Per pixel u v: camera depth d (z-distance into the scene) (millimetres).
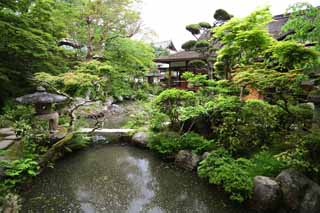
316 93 4715
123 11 11672
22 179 3990
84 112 9359
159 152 5953
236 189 3662
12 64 7953
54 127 5773
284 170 3764
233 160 4453
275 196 3391
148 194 4160
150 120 7348
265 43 4957
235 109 5508
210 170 4277
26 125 5090
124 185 4477
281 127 5039
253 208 3535
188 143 5637
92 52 11820
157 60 13875
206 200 3924
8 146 5008
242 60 5828
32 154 4652
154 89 16594
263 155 4488
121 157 5973
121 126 8891
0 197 2998
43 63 8180
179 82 13945
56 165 5262
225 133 5250
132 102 15562
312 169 3684
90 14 11078
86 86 6922
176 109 6348
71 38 11664
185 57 12766
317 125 4695
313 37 3516
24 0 7348
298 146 4023
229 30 5938
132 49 12250
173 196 4086
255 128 5078
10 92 8273
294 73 4027
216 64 7156
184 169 5188
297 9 3508
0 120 6672
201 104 6387
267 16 5359
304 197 3367
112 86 11469
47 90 6391
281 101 5152
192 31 8594
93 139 7207
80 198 3932
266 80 4188
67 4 10922
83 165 5375
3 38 7195
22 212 3420
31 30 7477
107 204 3801
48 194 3998
